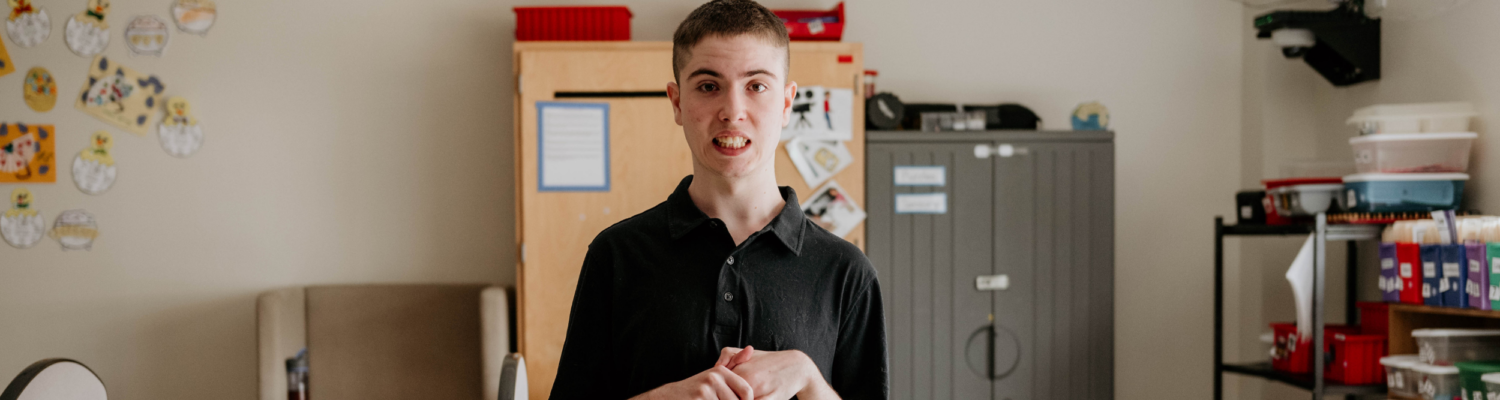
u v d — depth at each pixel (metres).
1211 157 3.47
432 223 3.34
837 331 1.03
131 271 3.26
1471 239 2.21
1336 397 3.05
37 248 3.20
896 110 2.99
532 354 2.94
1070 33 3.43
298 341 3.05
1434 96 2.69
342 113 3.31
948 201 2.95
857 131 2.93
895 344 2.94
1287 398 3.29
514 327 3.19
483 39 3.31
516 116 2.96
